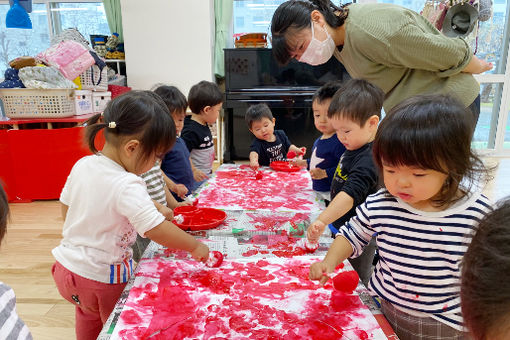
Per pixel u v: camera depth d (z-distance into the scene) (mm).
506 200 382
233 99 4066
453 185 672
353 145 1176
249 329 647
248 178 1727
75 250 912
